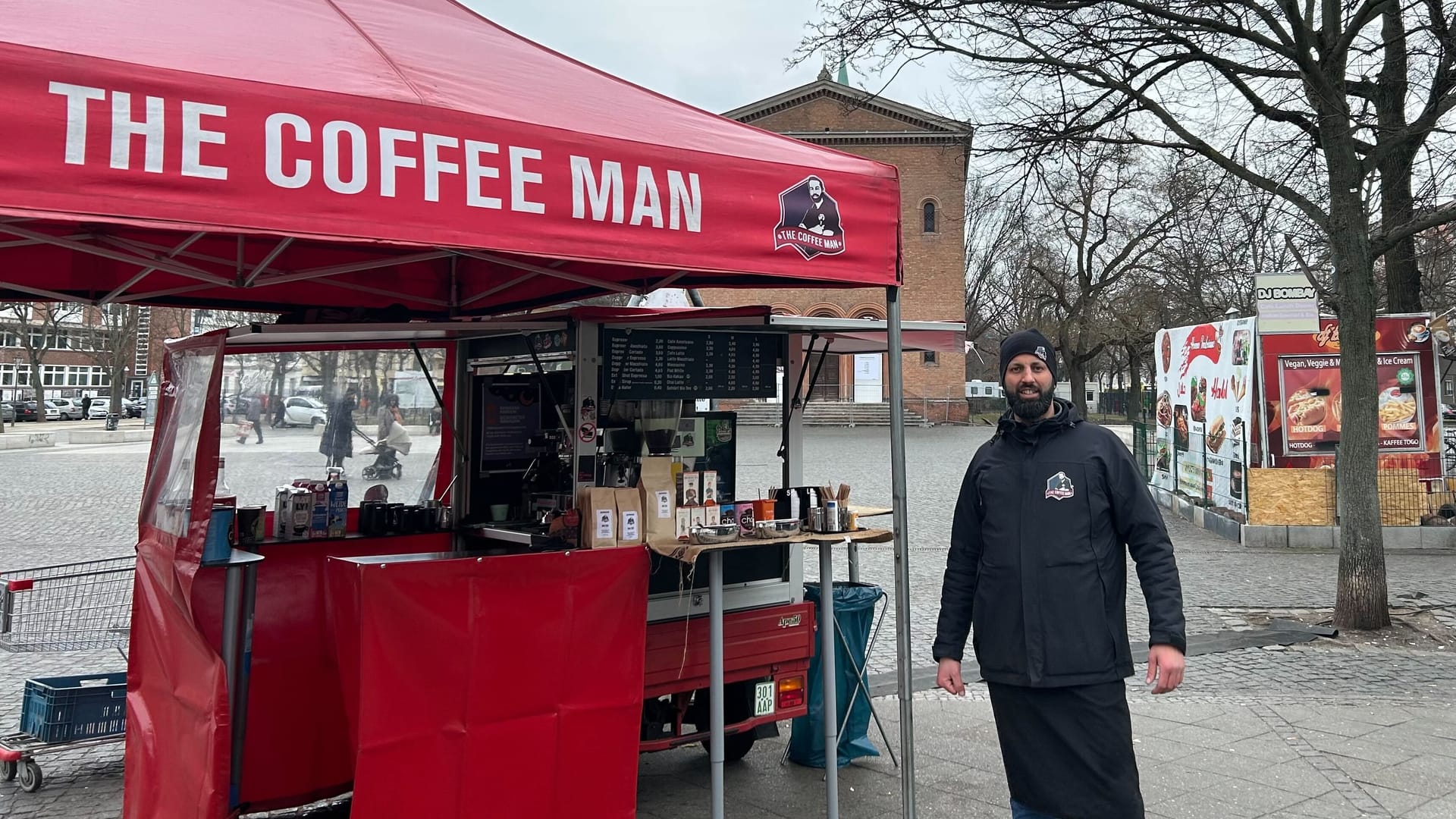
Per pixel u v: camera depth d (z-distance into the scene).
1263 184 8.77
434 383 4.84
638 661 3.68
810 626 4.67
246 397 4.33
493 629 3.30
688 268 3.17
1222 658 7.67
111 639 5.11
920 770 5.04
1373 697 6.57
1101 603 3.16
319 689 4.08
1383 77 9.29
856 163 3.75
